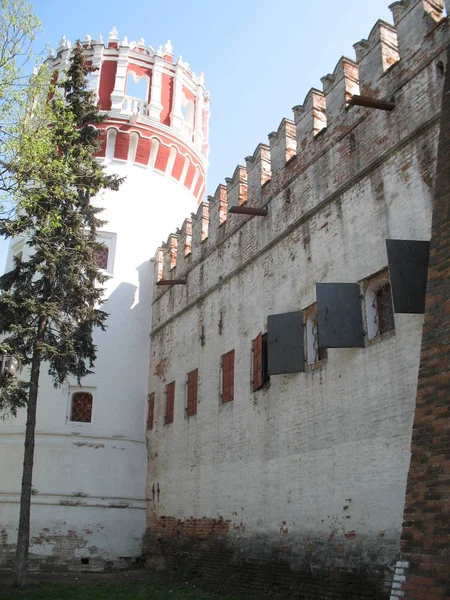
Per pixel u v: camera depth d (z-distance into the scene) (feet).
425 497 22.66
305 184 53.88
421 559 21.83
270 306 56.24
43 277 62.08
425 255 36.35
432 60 40.83
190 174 97.76
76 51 71.82
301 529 45.27
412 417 36.73
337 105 51.11
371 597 37.19
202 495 62.18
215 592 52.75
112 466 76.18
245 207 59.16
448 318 24.63
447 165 28.09
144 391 83.05
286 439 49.49
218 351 65.26
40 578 61.82
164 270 86.33
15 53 50.44
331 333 42.09
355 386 42.42
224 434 60.23
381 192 43.80
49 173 55.26
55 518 70.90
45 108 54.65
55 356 60.59
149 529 73.77
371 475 39.29
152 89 93.66
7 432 74.02
